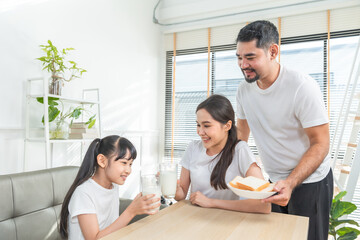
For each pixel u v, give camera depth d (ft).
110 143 3.43
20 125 5.90
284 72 4.16
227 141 3.79
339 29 9.10
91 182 3.43
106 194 3.53
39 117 6.35
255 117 4.69
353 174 5.84
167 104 11.68
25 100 6.02
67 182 4.88
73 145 7.34
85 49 7.73
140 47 10.29
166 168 3.54
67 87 7.13
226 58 10.77
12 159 5.71
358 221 8.07
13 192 3.95
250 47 3.79
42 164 6.41
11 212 3.89
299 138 4.31
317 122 3.92
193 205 3.33
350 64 8.98
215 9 10.36
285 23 9.77
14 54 5.81
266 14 9.84
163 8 11.37
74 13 7.36
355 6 8.94
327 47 9.30
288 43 9.82
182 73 11.44
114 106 8.90
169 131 11.62
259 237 2.32
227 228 2.53
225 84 10.71
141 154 10.32
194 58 11.27
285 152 4.44
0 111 5.52
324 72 9.29
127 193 9.56
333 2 8.98
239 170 3.75
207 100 3.63
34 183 4.30
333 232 5.87
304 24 9.53
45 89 5.58
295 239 2.28
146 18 10.66
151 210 2.93
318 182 4.20
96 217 3.23
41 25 6.42
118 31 9.12
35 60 6.26
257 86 4.44
